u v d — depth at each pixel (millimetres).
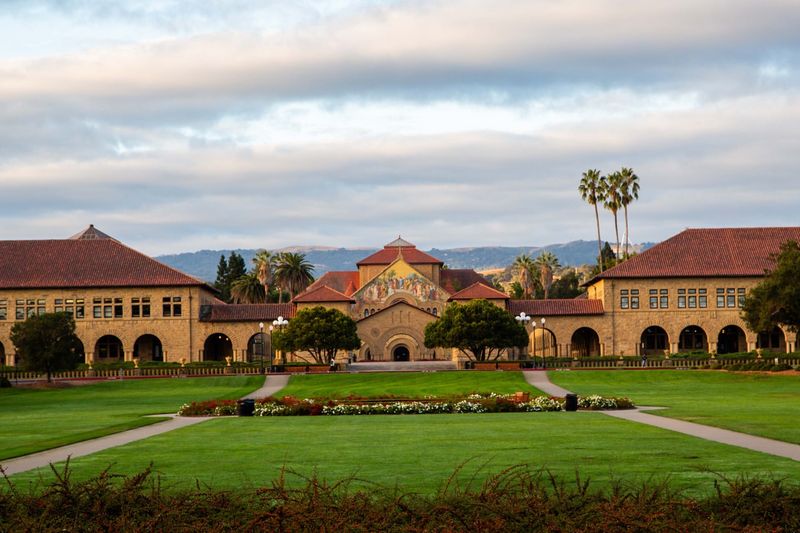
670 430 39812
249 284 185125
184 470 29250
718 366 102000
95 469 29781
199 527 20281
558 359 117062
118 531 20281
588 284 145000
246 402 53562
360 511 20734
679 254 133875
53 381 102125
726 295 130875
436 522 20344
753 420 44438
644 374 96000
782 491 21891
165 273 134125
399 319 136875
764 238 135375
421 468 29000
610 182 171500
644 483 24172
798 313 99188
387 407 54219
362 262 163000
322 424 46406
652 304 131375
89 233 178625
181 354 132000
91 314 132125
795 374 92125
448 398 58594
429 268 162375
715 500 21703
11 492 24562
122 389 91438
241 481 26906
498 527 19953
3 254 135750
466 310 117062
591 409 54844
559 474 27156
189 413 54344
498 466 29031
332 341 118562
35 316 101312
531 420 46469
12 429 47250
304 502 21156
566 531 19672
